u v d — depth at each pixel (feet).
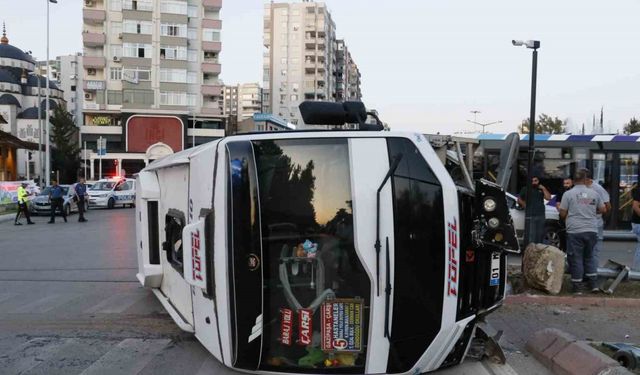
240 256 13.84
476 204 14.66
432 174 13.96
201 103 242.99
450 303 14.02
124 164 230.89
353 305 13.94
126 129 226.17
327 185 14.07
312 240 14.05
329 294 14.02
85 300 26.11
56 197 71.00
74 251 43.34
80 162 229.25
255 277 13.88
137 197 27.02
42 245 47.37
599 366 15.08
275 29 413.39
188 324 18.30
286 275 14.06
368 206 13.67
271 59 415.23
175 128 230.68
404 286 13.71
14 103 274.98
